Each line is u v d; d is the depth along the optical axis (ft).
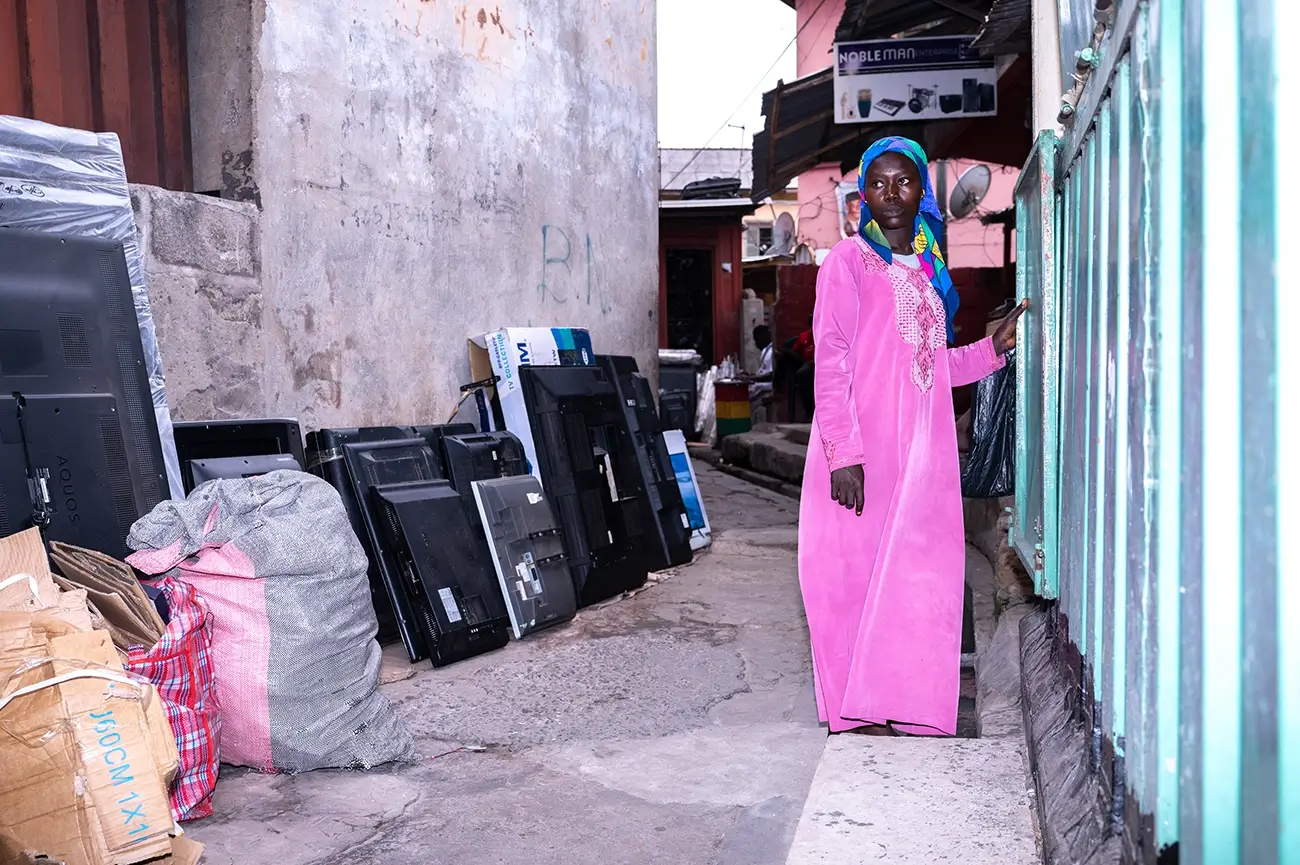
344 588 10.93
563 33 24.77
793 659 15.20
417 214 19.66
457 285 20.88
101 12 15.31
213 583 10.62
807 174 87.45
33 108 14.48
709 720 12.54
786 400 57.31
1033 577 9.86
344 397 17.93
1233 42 3.32
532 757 11.27
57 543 10.48
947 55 37.06
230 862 8.72
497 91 22.11
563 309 24.97
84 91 15.14
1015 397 12.57
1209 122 3.39
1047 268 9.17
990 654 12.11
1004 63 36.27
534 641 16.33
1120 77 5.40
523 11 23.00
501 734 12.01
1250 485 3.18
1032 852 6.60
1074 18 9.95
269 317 16.35
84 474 11.31
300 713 10.64
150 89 15.99
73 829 7.44
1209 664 3.43
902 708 10.07
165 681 9.53
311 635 10.59
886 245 10.55
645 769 10.85
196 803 9.52
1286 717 2.95
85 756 7.52
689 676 14.35
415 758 11.23
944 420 10.46
